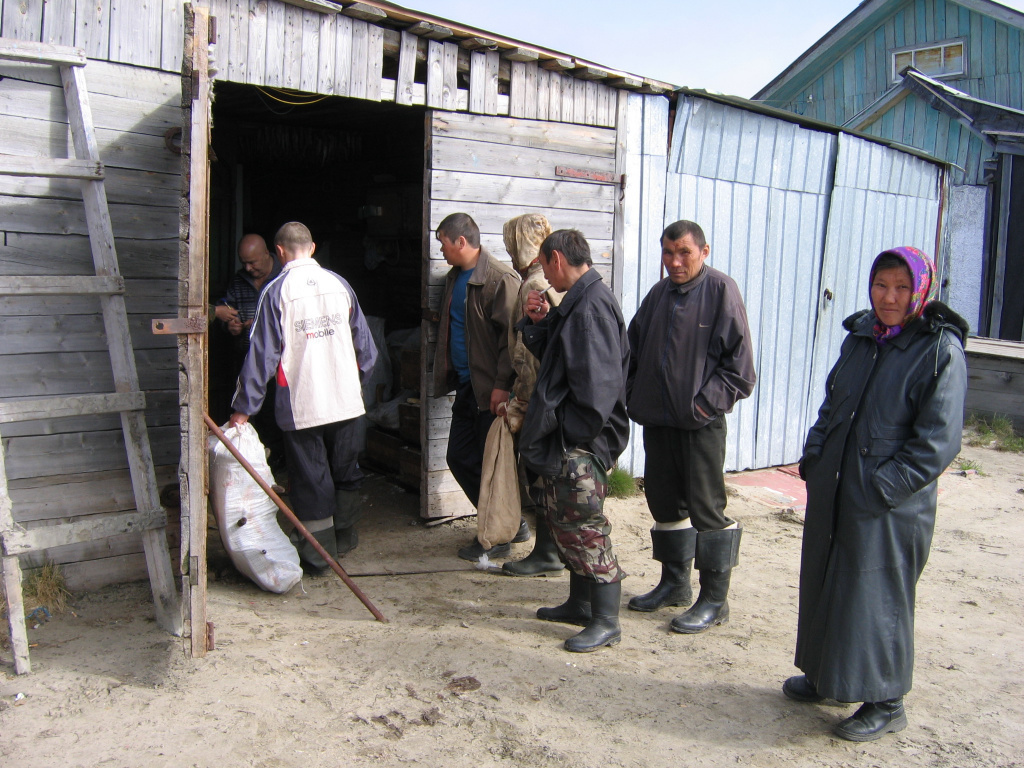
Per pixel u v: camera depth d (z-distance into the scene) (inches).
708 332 138.9
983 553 202.1
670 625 147.1
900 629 111.0
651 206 233.9
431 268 191.6
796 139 275.4
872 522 109.1
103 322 147.0
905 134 480.4
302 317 156.3
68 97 138.8
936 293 366.3
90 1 140.6
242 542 149.6
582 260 132.2
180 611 141.9
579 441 130.0
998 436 337.4
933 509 111.7
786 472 281.7
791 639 146.7
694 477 143.3
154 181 150.0
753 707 122.1
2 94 135.6
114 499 150.6
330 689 121.9
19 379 141.3
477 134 195.3
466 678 126.6
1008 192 433.7
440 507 201.8
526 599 160.4
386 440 238.7
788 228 279.0
